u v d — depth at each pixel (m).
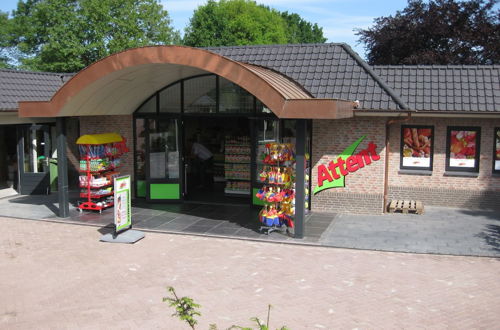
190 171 18.31
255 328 7.17
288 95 10.57
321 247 11.00
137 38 37.97
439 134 14.46
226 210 14.53
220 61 10.70
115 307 7.96
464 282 8.90
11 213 14.26
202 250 10.80
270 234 11.90
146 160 15.34
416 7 25.92
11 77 17.09
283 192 11.77
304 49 15.41
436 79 14.38
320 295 8.36
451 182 14.51
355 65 14.44
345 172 14.07
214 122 20.59
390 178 14.95
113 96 13.59
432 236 11.70
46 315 7.71
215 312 7.73
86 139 13.67
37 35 39.53
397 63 26.62
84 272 9.51
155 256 10.42
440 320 7.43
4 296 8.43
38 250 10.87
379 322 7.38
